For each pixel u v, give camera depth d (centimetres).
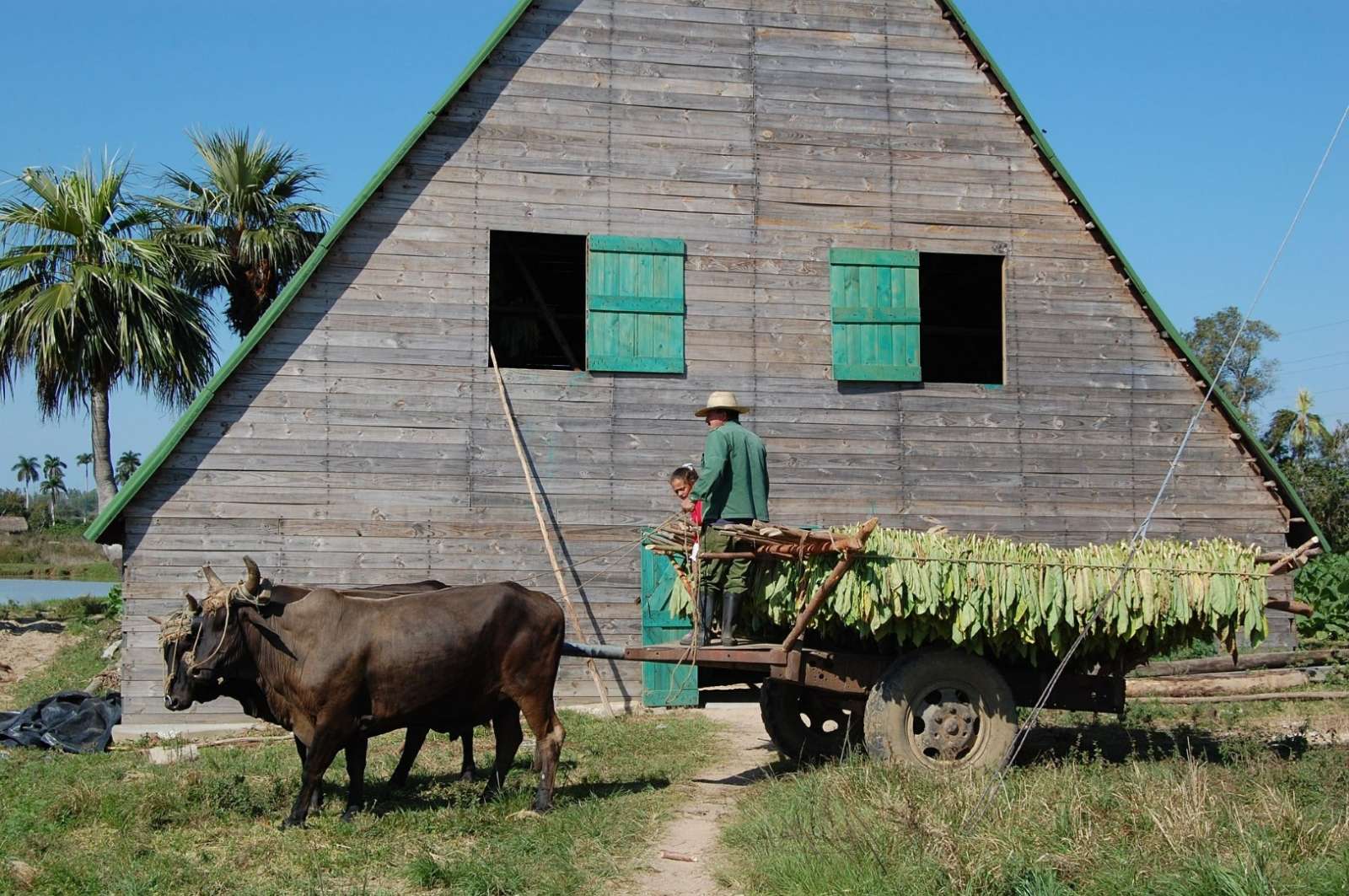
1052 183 1678
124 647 1407
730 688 1447
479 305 1526
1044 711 1284
